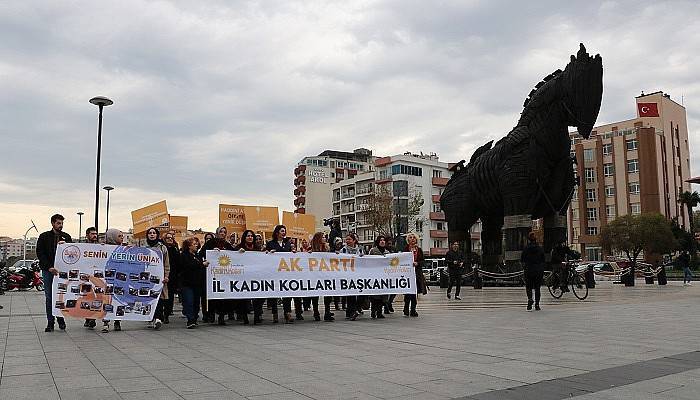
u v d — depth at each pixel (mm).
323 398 4953
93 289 10352
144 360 6957
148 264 10656
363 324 11164
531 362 6605
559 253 18781
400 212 66500
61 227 10594
